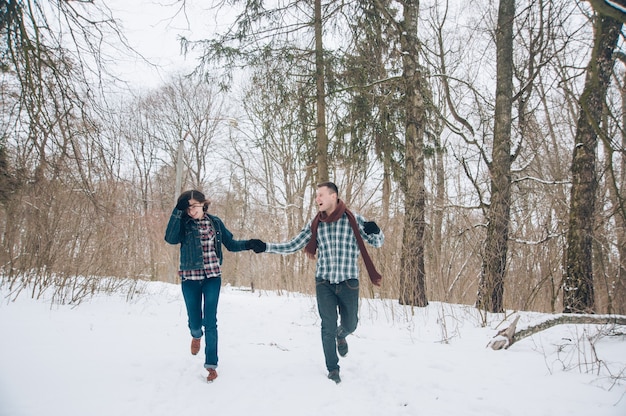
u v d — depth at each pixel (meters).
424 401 3.13
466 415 2.88
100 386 3.17
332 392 3.31
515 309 6.95
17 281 6.91
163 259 17.36
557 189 10.28
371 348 4.71
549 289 7.39
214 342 3.58
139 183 28.12
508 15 7.69
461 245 7.80
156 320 5.93
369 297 8.10
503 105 7.64
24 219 6.52
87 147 6.35
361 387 3.45
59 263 6.48
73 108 5.92
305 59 8.69
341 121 9.05
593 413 2.83
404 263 7.55
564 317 4.80
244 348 4.69
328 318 3.65
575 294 6.15
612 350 4.28
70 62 6.00
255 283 16.98
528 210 8.16
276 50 8.55
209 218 3.88
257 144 10.20
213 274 3.76
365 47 8.77
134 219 8.74
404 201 8.59
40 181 6.25
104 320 5.42
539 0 6.48
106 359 3.79
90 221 7.05
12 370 3.27
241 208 27.03
